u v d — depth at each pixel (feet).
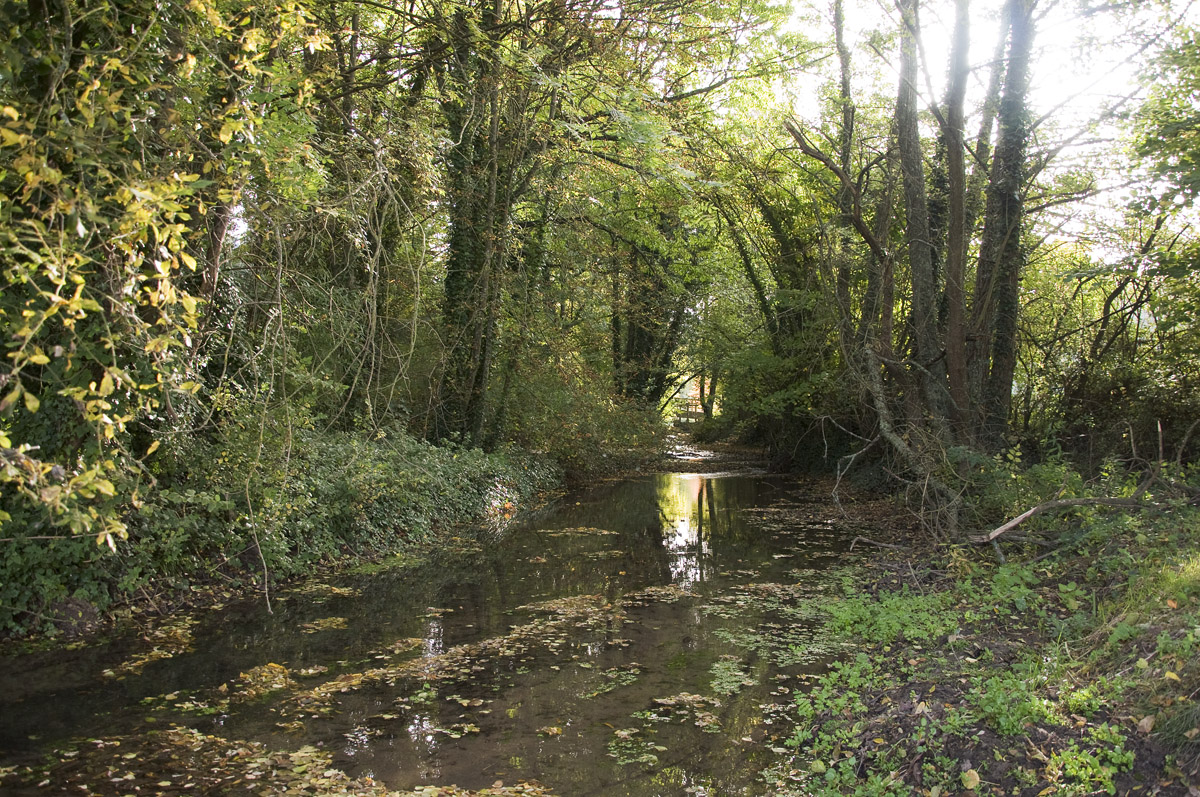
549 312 59.98
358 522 36.96
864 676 19.39
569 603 28.84
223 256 26.27
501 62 38.19
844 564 34.76
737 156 56.08
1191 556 20.84
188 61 16.60
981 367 43.62
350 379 42.86
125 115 15.83
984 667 18.56
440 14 36.42
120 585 24.80
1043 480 33.50
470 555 38.24
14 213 15.01
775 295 65.92
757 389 71.51
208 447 28.94
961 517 34.47
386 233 39.42
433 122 39.24
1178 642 15.58
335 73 31.73
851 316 54.34
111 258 15.88
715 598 29.40
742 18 51.98
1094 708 14.94
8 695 19.07
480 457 52.65
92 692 19.39
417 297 33.01
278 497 29.22
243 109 18.33
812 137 62.90
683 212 67.46
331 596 29.58
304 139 25.43
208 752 16.12
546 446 67.41
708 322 79.05
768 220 65.41
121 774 15.07
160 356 17.54
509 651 23.15
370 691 19.83
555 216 60.13
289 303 28.73
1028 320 56.13
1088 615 20.88
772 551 38.68
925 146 58.03
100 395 14.03
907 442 43.83
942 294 51.60
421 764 15.79
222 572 29.07
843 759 15.67
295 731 17.29
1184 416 39.65
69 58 14.92
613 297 63.10
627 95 40.50
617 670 21.44
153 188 13.08
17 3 14.52
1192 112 35.83
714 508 55.06
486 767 15.71
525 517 51.21
